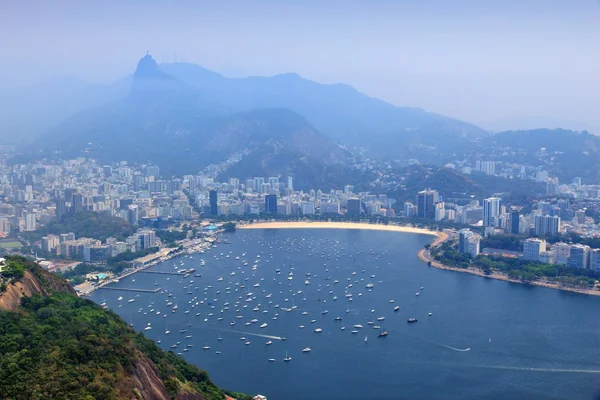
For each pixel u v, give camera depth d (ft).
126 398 631.56
